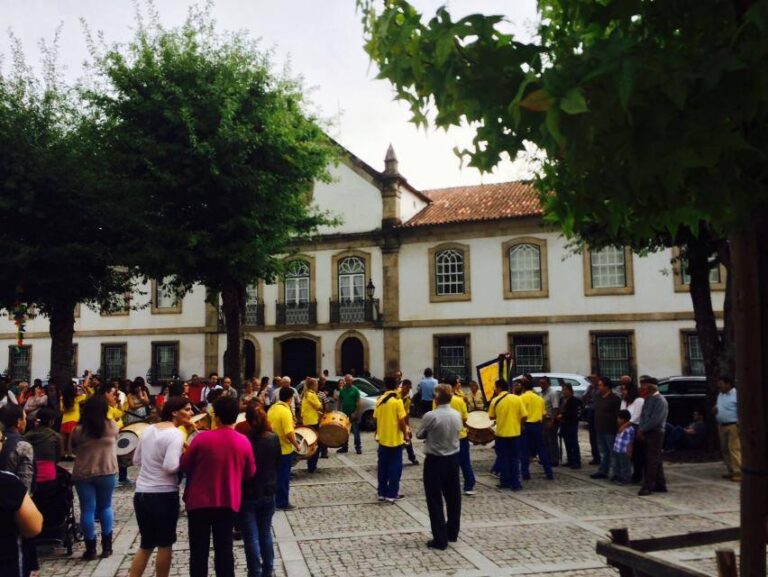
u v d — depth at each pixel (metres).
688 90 2.11
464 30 2.30
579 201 3.00
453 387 11.00
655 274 24.62
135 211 16.67
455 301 27.08
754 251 2.50
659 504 9.58
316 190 29.48
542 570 6.44
